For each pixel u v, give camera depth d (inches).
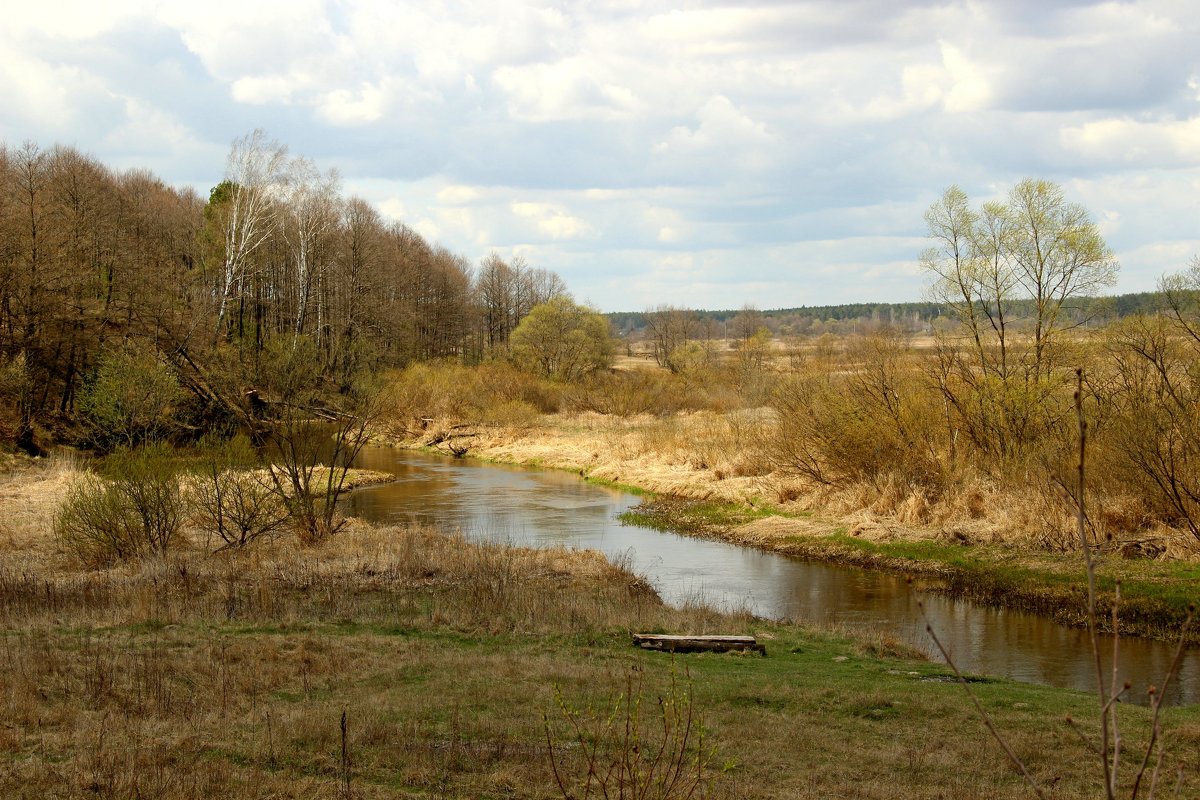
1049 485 951.6
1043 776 366.0
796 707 449.7
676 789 323.9
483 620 623.5
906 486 1099.9
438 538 934.4
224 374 1129.4
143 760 342.3
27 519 959.6
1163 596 757.9
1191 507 869.2
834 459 1184.2
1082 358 1111.6
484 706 429.7
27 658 468.4
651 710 430.3
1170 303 1009.5
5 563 775.1
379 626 599.5
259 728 388.8
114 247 1791.3
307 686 450.6
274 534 932.0
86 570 764.0
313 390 994.7
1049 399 1112.8
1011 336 1215.6
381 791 325.7
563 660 528.1
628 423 2176.4
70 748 356.2
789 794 334.3
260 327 2300.7
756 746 389.4
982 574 876.6
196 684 449.4
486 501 1309.1
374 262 2625.5
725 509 1227.9
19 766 331.9
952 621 743.1
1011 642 679.1
